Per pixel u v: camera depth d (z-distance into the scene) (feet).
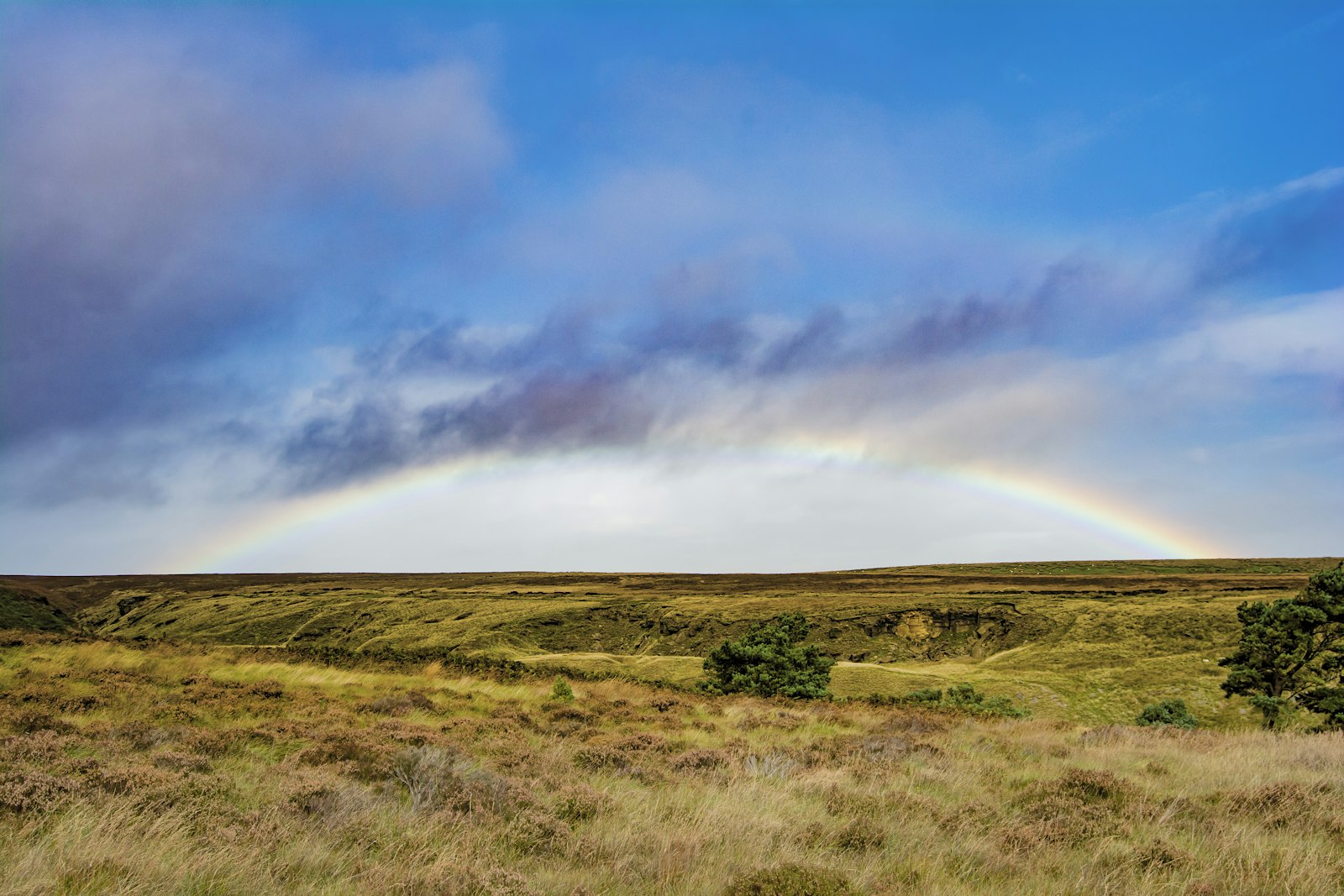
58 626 448.24
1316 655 145.07
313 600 501.15
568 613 415.64
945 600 383.45
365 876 22.48
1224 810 34.09
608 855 26.18
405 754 36.91
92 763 33.12
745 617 383.45
